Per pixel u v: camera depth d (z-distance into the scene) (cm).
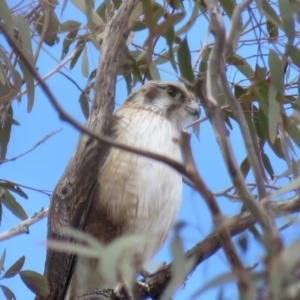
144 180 954
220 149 559
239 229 749
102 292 898
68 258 918
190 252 783
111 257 503
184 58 705
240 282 500
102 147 947
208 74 580
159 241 976
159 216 968
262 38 924
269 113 805
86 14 905
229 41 605
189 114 1060
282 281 488
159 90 1063
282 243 502
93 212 955
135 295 872
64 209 927
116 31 921
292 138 826
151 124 1002
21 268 874
